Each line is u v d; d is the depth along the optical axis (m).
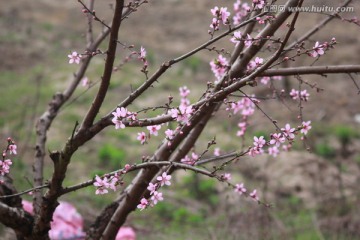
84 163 12.49
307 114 15.77
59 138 13.27
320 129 15.00
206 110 4.57
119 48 19.45
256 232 8.60
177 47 20.75
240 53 4.71
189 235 9.32
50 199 4.44
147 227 9.72
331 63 18.73
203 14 23.58
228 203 10.60
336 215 10.21
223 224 9.43
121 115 3.92
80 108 15.02
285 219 10.19
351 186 11.73
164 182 3.95
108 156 12.55
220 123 14.65
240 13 5.18
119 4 3.88
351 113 16.12
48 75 17.08
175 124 7.14
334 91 17.34
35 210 5.10
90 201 10.33
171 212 10.62
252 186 11.36
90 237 4.96
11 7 22.72
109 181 4.29
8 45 18.98
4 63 17.72
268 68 4.18
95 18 4.00
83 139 4.30
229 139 13.77
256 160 12.38
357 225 9.48
